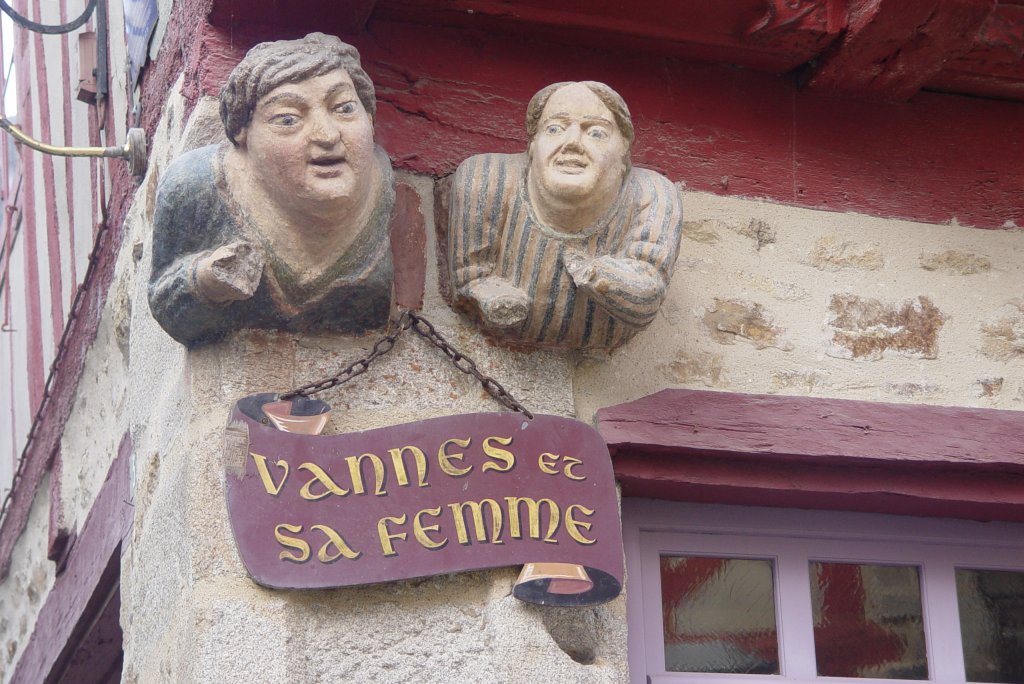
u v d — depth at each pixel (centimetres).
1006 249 382
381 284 319
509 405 326
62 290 535
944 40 362
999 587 371
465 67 358
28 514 578
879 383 359
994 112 395
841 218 374
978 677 361
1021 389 367
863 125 384
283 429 307
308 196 304
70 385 507
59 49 550
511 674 300
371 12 351
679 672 342
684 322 354
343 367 322
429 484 309
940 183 384
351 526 302
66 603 482
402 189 342
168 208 311
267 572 295
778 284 363
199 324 316
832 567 362
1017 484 357
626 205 330
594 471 321
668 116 371
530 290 327
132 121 414
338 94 307
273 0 339
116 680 494
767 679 345
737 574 355
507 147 353
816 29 362
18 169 645
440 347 326
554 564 308
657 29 365
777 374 354
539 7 357
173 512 320
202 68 339
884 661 356
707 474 342
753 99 379
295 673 292
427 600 305
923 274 373
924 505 357
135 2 421
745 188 370
